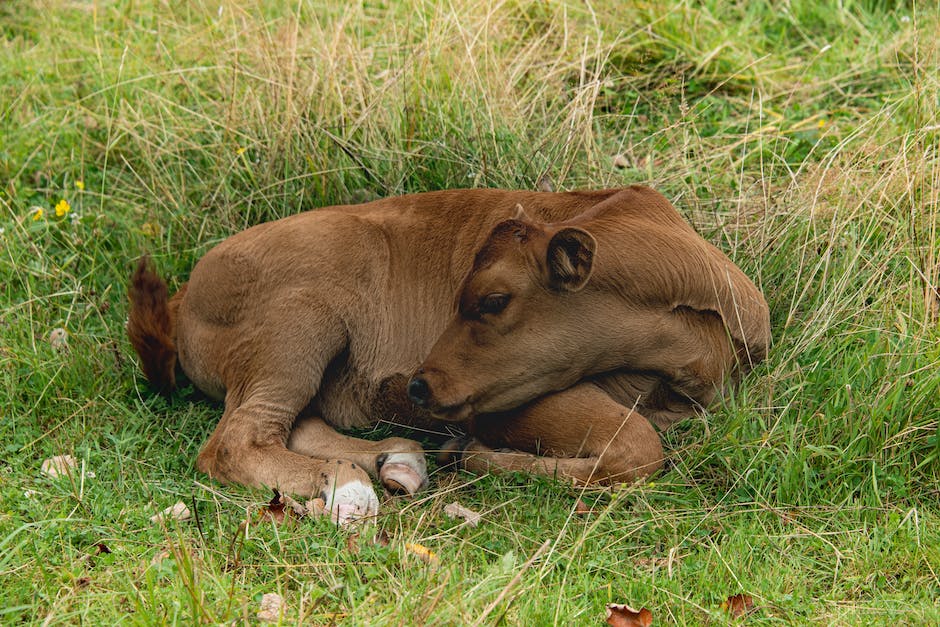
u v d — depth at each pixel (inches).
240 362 266.5
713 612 203.2
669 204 270.4
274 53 370.9
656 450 247.6
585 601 204.4
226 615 188.9
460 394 245.8
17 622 195.0
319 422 272.2
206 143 368.2
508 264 241.9
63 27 455.2
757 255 307.7
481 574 213.2
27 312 308.3
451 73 365.7
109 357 295.9
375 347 271.7
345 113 349.1
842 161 354.0
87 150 376.5
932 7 441.4
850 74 411.8
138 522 226.7
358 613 196.4
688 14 441.7
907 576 215.9
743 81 416.5
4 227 331.9
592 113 360.2
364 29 425.7
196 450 267.4
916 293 288.0
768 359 275.6
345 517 233.5
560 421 251.8
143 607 195.9
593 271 241.9
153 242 337.4
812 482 246.7
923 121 341.1
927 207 311.4
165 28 445.7
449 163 340.5
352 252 269.4
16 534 215.3
